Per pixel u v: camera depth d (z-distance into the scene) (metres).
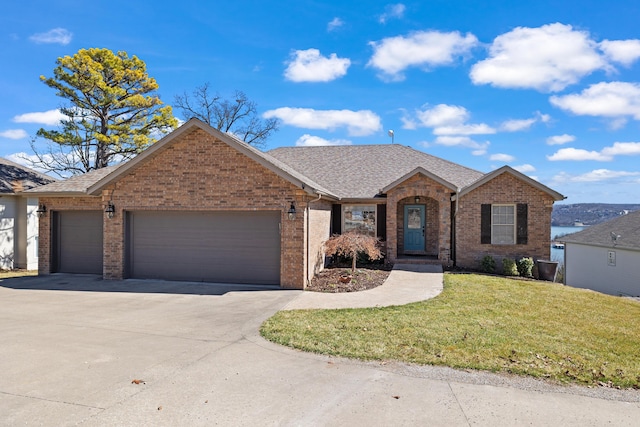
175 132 12.82
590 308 9.96
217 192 12.94
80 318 8.80
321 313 9.07
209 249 13.35
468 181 18.78
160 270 13.70
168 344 6.95
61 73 23.97
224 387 5.14
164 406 4.59
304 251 12.30
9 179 20.38
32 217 20.17
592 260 22.31
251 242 13.08
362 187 18.38
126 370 5.70
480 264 16.42
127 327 8.06
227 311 9.42
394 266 16.03
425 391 5.04
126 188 13.62
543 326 8.08
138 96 26.11
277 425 4.20
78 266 15.49
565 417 4.39
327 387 5.16
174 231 13.60
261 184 12.63
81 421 4.23
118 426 4.14
